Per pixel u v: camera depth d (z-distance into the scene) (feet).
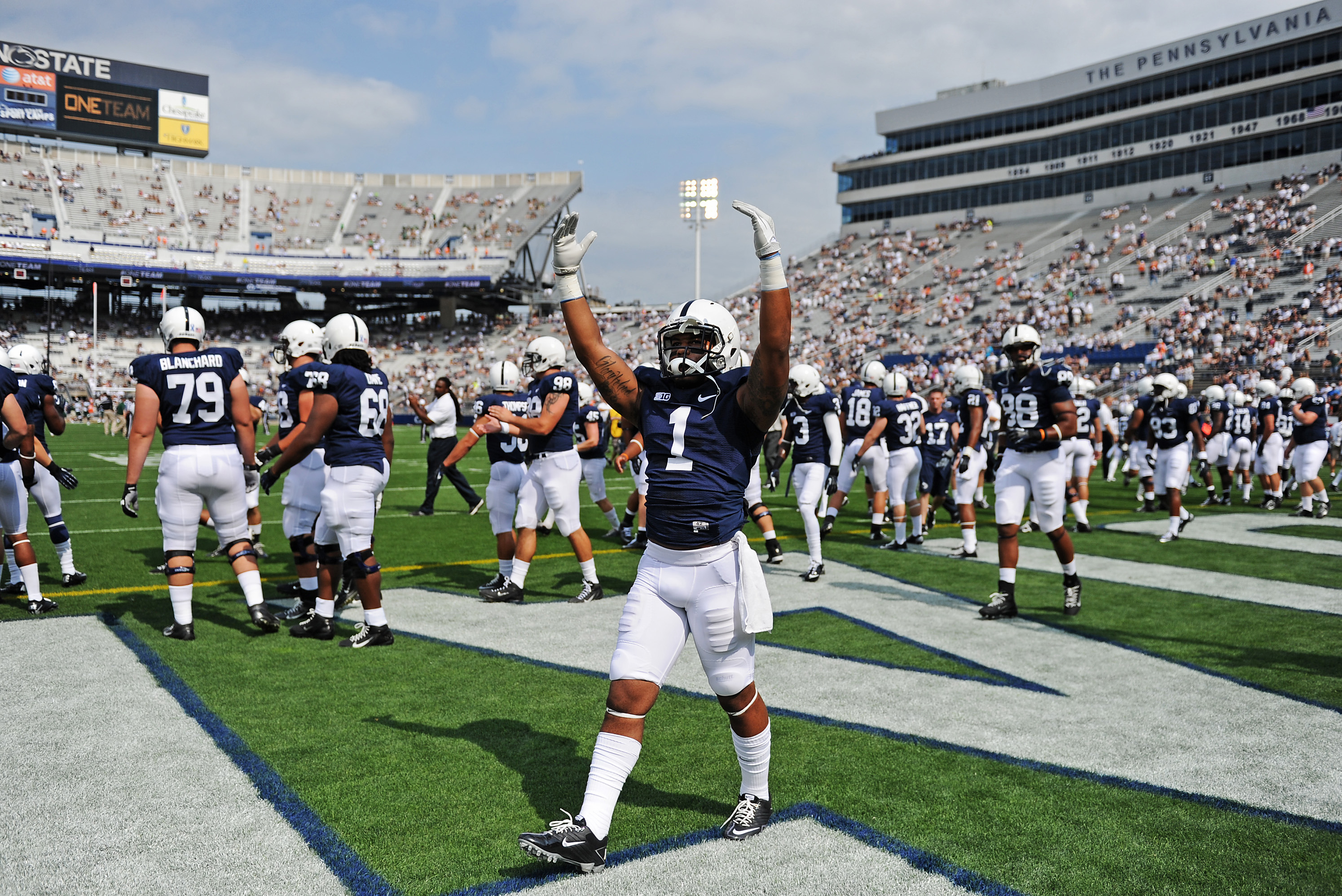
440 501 43.52
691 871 8.68
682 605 9.23
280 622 18.44
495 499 21.38
